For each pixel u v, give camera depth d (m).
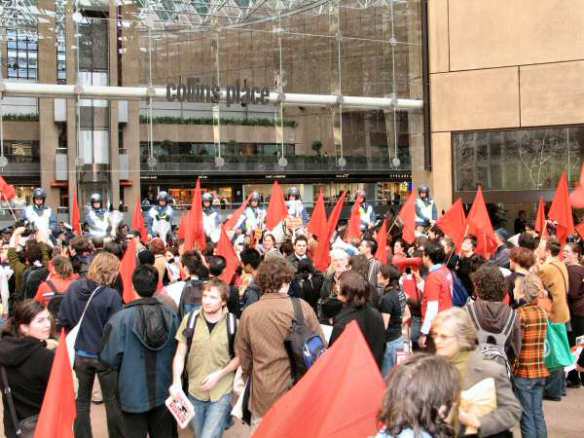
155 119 22.80
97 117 21.72
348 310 5.52
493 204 20.06
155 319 5.33
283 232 13.04
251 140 23.47
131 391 5.32
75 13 20.83
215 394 5.55
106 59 21.17
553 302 7.33
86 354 6.24
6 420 4.85
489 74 19.64
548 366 7.29
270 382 5.07
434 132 20.19
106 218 16.47
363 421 3.37
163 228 17.17
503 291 5.34
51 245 12.91
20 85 19.16
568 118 19.00
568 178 18.98
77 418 6.25
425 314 7.57
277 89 22.22
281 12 22.39
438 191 20.11
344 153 23.33
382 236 9.77
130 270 7.87
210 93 20.80
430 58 20.23
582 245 11.30
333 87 22.83
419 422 2.77
